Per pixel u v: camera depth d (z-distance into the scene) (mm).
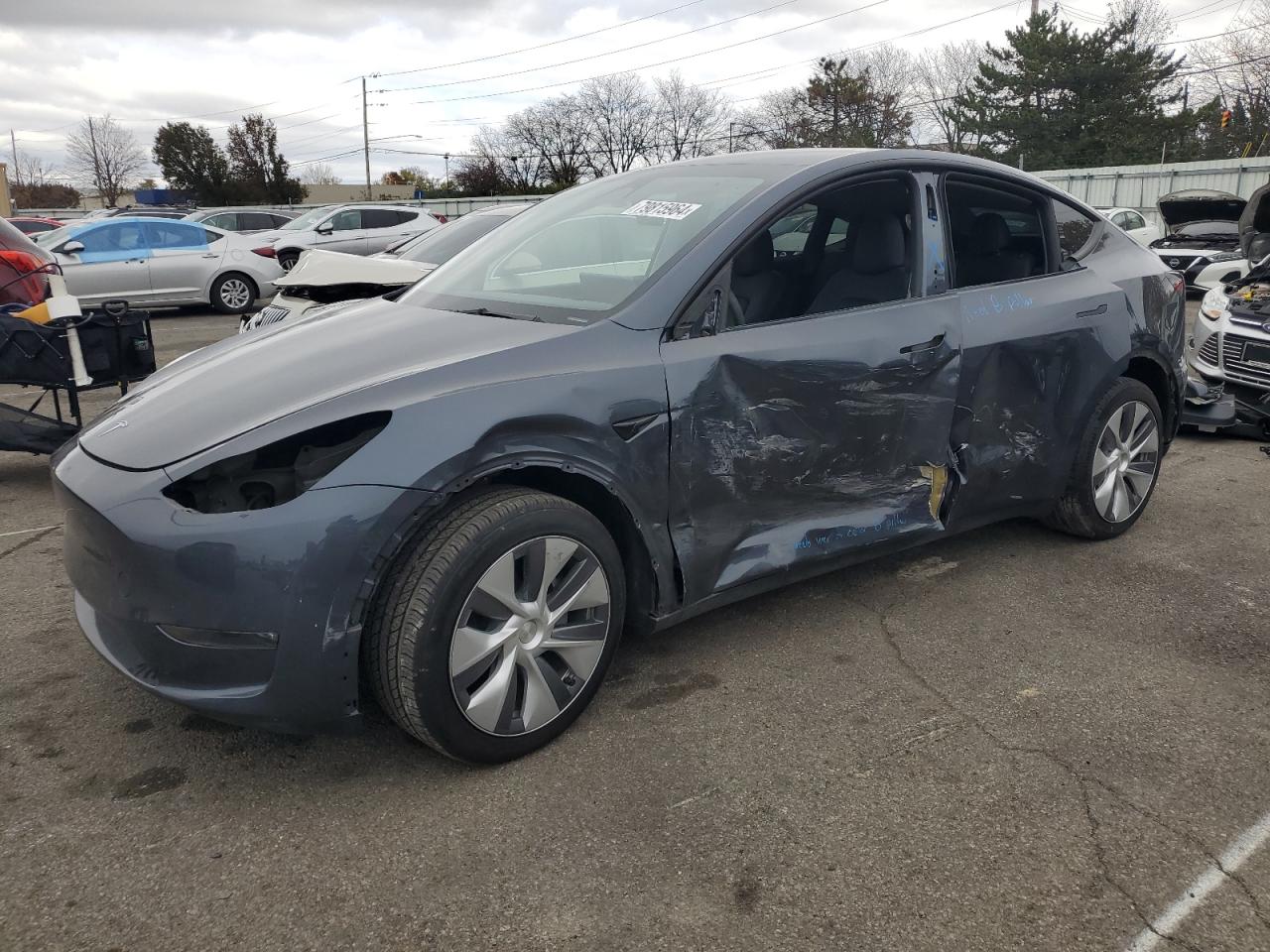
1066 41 42469
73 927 1915
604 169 57438
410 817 2262
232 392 2480
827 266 3379
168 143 56094
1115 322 3797
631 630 3104
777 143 54625
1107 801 2320
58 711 2744
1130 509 4109
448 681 2270
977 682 2910
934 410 3219
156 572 2146
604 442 2492
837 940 1884
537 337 2572
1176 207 16641
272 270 14133
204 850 2148
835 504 3070
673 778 2416
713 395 2693
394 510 2178
